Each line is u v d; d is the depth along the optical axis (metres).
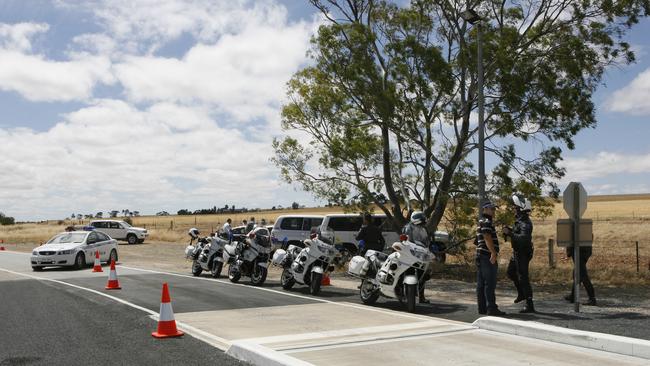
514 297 13.27
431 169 19.97
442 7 18.25
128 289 14.47
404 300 11.29
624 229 44.31
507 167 18.05
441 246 11.44
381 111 17.86
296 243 24.44
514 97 16.75
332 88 19.66
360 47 18.16
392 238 22.66
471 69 17.25
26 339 8.21
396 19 18.86
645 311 10.58
